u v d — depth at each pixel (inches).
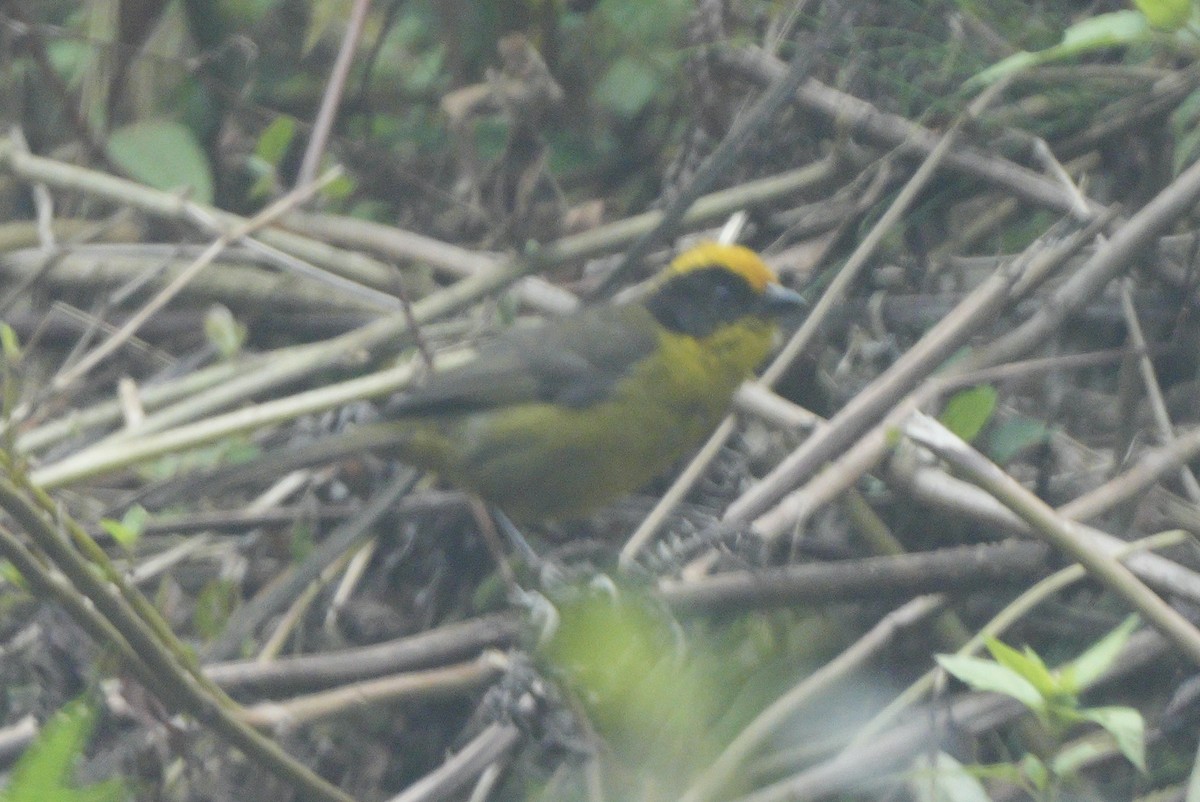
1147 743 316.8
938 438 290.8
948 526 378.0
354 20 437.4
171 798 332.8
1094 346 409.1
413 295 446.3
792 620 360.8
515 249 422.9
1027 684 258.8
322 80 482.3
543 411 381.1
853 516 364.5
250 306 451.5
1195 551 348.8
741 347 385.4
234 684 327.9
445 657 338.6
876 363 407.8
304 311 450.9
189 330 456.8
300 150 483.5
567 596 330.3
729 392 390.0
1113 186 422.0
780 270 419.5
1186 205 359.3
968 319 346.6
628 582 331.9
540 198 431.8
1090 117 412.8
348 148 452.8
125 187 423.5
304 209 451.5
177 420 393.4
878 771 307.1
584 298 423.8
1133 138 412.8
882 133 413.7
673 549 336.2
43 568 285.7
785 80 400.5
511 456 381.4
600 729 306.3
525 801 339.9
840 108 415.5
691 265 389.1
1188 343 397.7
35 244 459.2
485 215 424.8
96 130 472.7
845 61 417.1
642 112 463.8
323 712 318.0
